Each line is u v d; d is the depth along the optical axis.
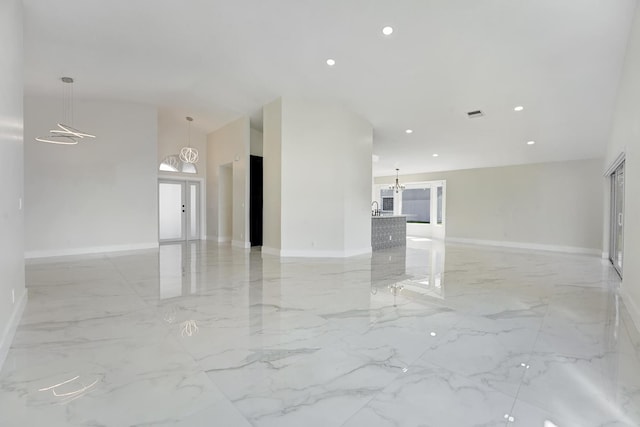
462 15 3.82
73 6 3.95
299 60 5.12
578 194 8.24
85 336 2.56
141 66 5.45
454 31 4.09
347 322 2.90
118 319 2.93
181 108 7.58
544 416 1.61
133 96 6.83
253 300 3.55
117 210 7.18
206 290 3.96
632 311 3.14
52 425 1.53
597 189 7.97
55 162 6.50
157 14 4.14
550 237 8.65
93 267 5.35
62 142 5.97
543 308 3.35
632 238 3.32
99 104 6.93
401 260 6.37
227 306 3.34
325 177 6.47
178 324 2.83
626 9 3.45
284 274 4.91
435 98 5.85
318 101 6.41
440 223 11.44
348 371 2.04
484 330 2.74
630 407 1.68
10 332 2.47
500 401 1.74
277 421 1.57
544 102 5.57
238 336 2.58
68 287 4.06
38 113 6.35
